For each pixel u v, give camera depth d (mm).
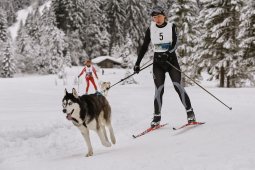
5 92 27859
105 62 87438
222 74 32500
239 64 31250
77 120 6320
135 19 91812
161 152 5309
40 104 15453
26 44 95000
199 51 33062
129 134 8367
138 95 21078
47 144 8047
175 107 13555
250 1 30312
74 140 8414
